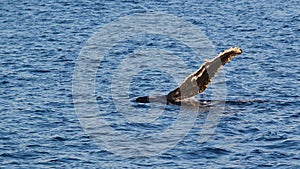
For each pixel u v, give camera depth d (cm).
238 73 15350
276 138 11125
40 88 14075
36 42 18912
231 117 12100
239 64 16212
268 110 12512
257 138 11138
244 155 10512
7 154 10531
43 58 16912
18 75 15112
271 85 14362
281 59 16875
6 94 13612
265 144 10906
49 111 12494
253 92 13788
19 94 13612
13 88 14050
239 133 11356
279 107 12725
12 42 18900
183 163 10231
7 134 11319
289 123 11838
